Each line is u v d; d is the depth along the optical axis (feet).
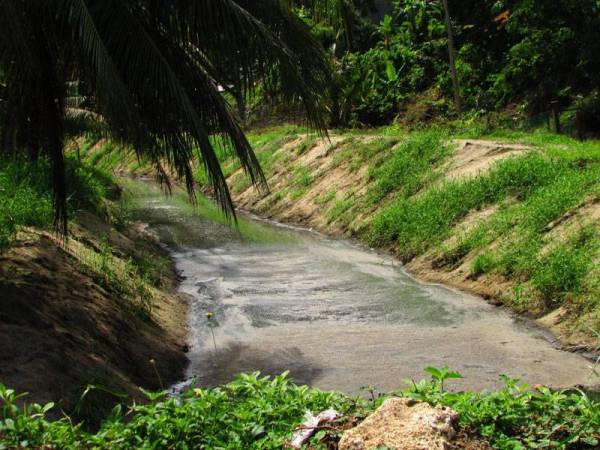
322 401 16.66
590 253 34.60
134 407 16.39
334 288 41.42
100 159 97.04
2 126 32.78
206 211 74.23
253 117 104.12
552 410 15.26
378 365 28.81
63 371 22.43
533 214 40.60
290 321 35.42
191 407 16.06
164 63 28.02
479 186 47.83
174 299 38.81
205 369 29.30
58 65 31.37
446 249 43.93
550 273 34.86
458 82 93.50
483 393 16.29
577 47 76.33
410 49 101.65
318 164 73.46
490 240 41.83
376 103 97.09
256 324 35.06
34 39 28.02
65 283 29.27
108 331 27.66
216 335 33.58
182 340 32.50
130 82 28.19
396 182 57.98
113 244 43.32
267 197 74.49
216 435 15.19
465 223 45.93
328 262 48.44
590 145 55.21
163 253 52.37
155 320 32.96
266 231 62.34
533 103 79.61
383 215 53.21
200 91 30.63
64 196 29.37
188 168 30.30
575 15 73.56
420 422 14.05
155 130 29.50
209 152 28.48
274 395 16.88
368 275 44.32
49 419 19.61
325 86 33.99
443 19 101.60
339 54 100.32
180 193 88.33
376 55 99.60
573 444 14.34
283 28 32.50
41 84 28.17
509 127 77.25
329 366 28.94
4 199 36.83
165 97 28.02
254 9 32.17
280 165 80.28
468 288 39.45
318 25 40.42
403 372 27.91
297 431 14.92
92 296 29.66
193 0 29.91
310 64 33.14
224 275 45.70
